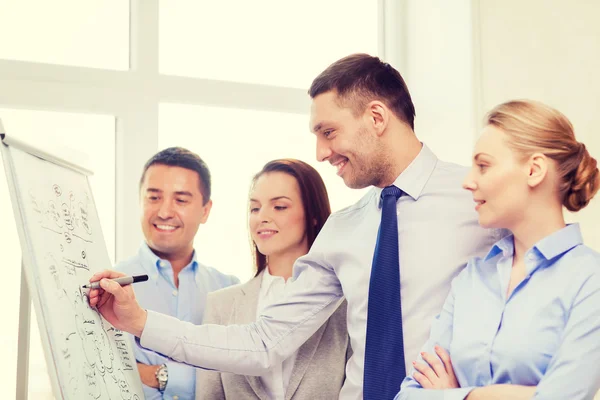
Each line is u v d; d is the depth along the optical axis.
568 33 2.54
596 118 2.55
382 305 1.63
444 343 1.45
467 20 2.44
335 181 2.62
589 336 1.24
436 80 2.58
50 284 1.35
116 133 2.33
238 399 1.88
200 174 2.10
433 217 1.69
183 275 2.08
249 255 2.46
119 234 2.31
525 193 1.38
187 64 2.46
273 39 2.61
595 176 1.39
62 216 1.53
